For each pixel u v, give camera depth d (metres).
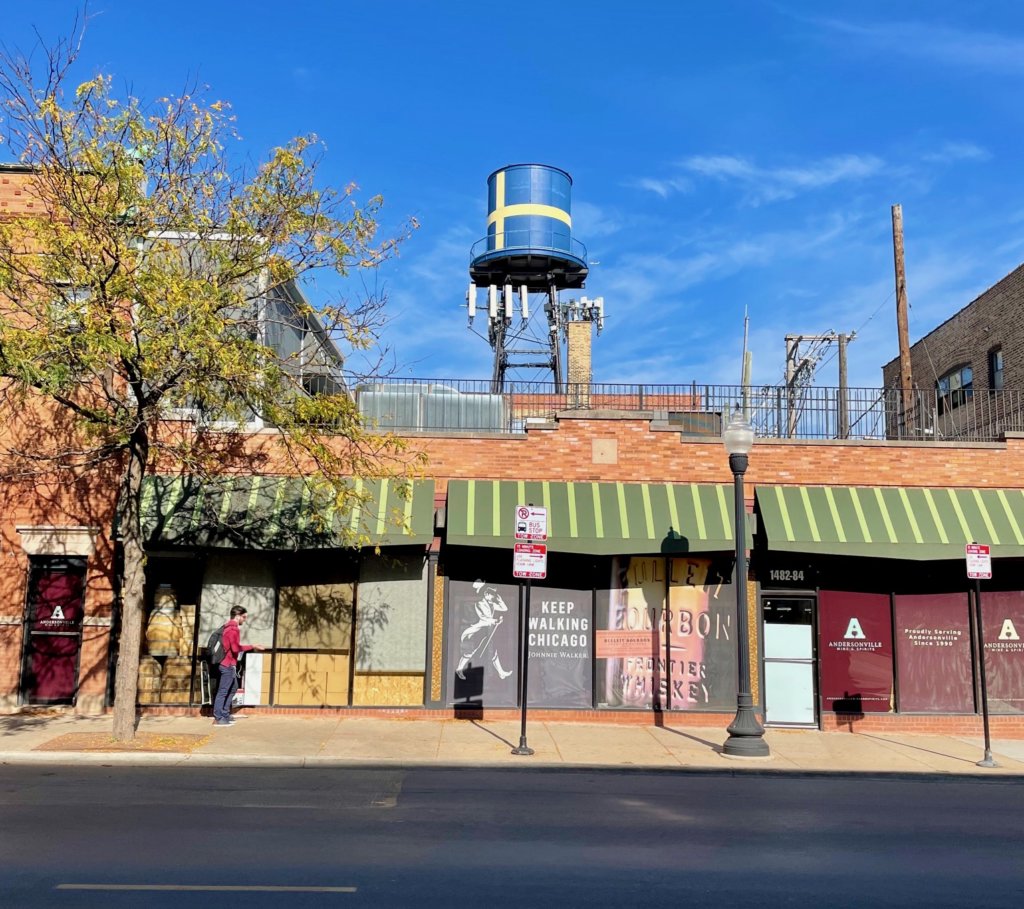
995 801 10.83
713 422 17.81
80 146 12.52
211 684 15.34
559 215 27.88
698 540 15.28
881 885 7.09
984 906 6.59
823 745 14.39
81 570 15.63
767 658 16.05
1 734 13.11
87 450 14.35
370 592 15.57
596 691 15.70
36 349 11.50
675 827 8.93
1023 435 16.47
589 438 16.20
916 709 15.97
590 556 16.02
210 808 9.22
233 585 15.52
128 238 12.76
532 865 7.41
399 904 6.28
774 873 7.36
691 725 15.56
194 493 15.13
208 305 12.07
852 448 16.34
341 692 15.38
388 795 10.12
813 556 16.17
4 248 12.51
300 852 7.61
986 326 28.25
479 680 15.55
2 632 15.33
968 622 16.16
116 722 12.70
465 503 15.45
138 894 6.33
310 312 13.91
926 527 15.66
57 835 7.99
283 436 13.48
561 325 29.22
